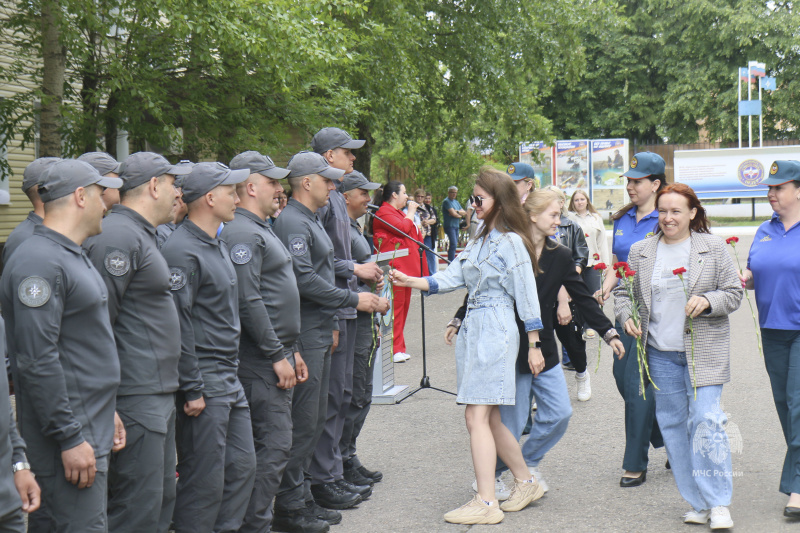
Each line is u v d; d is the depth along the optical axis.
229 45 8.61
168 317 3.42
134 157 3.43
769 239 4.93
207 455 3.74
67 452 2.94
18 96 9.83
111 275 3.24
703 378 4.58
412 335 11.75
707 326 4.63
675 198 4.73
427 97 19.38
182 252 3.69
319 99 10.84
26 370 2.88
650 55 46.75
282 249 4.24
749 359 9.27
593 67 46.78
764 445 6.07
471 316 4.77
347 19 13.34
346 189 5.59
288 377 4.14
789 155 36.94
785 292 4.78
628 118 46.38
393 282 4.93
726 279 4.67
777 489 5.15
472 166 26.20
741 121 43.78
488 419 4.81
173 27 8.49
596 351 10.17
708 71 44.44
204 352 3.75
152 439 3.34
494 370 4.63
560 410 4.99
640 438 5.27
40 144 9.37
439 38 19.00
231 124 10.23
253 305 3.99
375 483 5.48
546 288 4.93
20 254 2.93
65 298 2.97
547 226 4.95
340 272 5.00
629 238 5.79
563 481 5.44
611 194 34.22
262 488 4.14
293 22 8.86
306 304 4.60
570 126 46.88
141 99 9.47
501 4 18.39
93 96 9.38
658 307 4.79
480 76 19.19
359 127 16.31
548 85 20.56
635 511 4.83
